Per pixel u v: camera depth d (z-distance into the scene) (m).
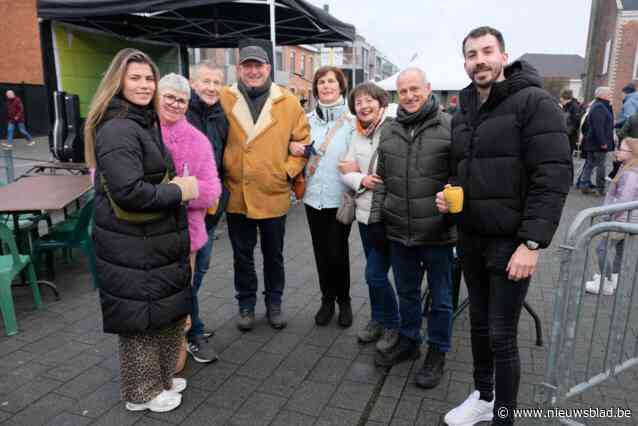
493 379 2.50
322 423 2.55
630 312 2.41
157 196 2.20
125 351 2.53
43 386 2.87
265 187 3.30
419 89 2.69
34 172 6.61
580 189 9.83
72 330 3.60
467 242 2.34
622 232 2.20
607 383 2.90
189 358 3.18
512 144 2.07
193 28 9.22
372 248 3.27
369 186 3.05
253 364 3.13
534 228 1.99
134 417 2.58
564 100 12.21
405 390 2.84
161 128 2.62
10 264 3.66
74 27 7.62
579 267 2.21
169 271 2.36
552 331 2.30
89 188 4.74
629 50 29.38
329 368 3.08
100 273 2.30
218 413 2.62
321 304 3.98
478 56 2.09
